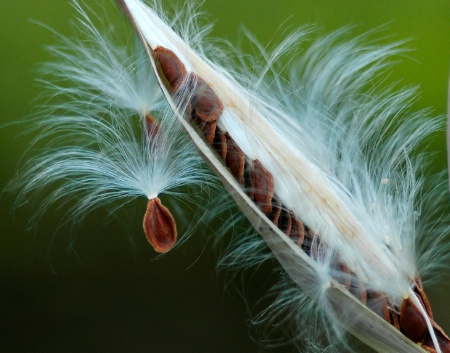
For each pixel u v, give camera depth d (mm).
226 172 273
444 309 336
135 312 373
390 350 274
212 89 274
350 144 285
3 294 378
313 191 277
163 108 280
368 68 309
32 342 376
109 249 375
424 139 308
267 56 291
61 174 312
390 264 276
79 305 377
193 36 281
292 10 355
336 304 274
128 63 281
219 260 313
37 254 375
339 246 275
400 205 282
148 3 281
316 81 289
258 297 326
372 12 356
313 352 287
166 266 370
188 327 368
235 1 354
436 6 353
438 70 349
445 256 287
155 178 280
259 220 273
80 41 300
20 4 358
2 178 364
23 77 360
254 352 364
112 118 286
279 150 276
